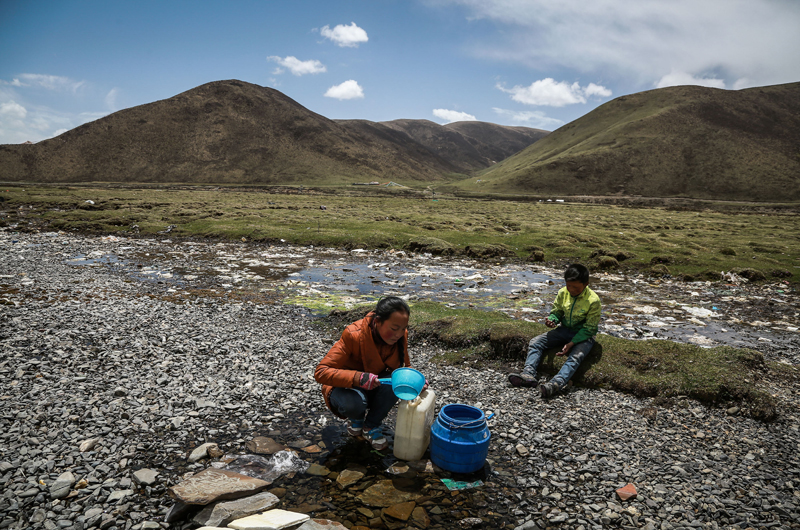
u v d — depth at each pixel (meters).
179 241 25.09
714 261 19.70
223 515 3.72
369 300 12.87
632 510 4.09
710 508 4.12
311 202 64.94
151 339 8.37
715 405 6.14
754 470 4.75
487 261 21.31
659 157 182.62
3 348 7.33
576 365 6.78
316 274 16.89
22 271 14.95
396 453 4.82
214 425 5.44
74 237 24.88
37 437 4.84
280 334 9.35
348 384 4.73
